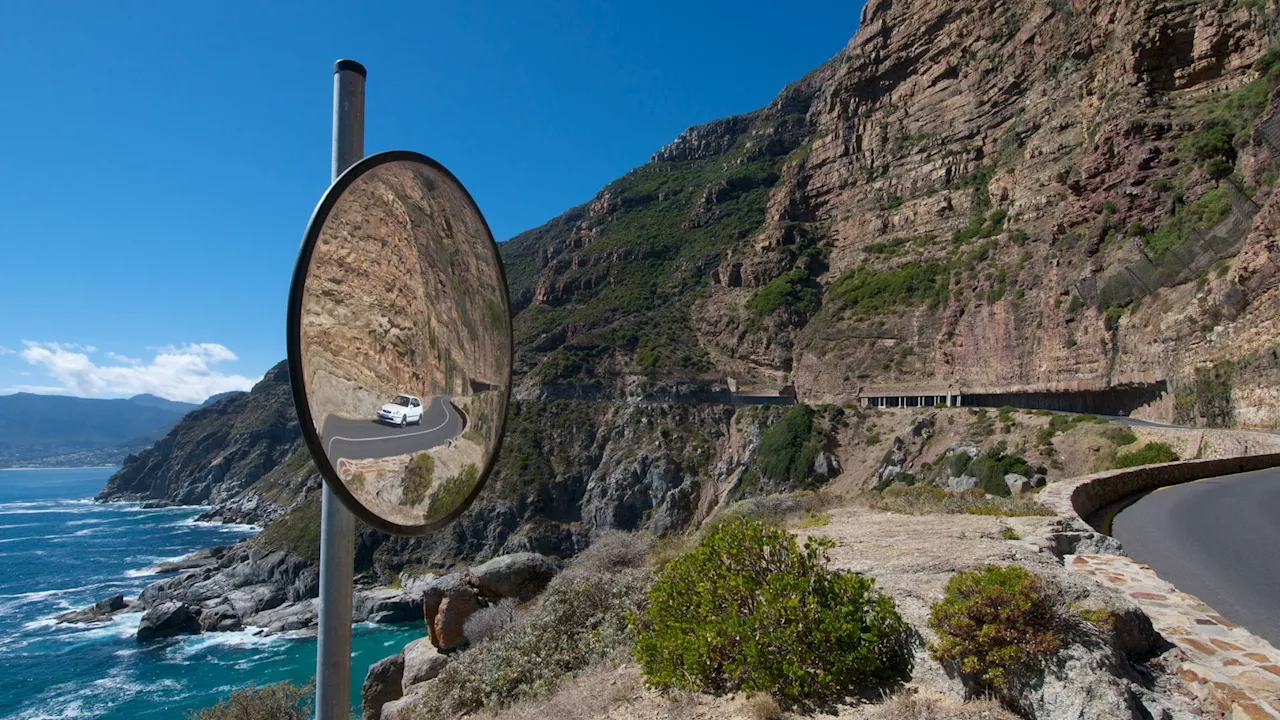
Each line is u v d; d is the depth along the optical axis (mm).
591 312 108562
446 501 3320
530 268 174000
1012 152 73375
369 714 15883
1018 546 7801
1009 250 64312
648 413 78125
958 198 78312
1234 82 48781
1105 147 52062
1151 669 5398
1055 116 67750
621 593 10320
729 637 5840
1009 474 39406
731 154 160875
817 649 5438
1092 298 48344
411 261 3176
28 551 94250
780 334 85250
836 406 66250
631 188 165000
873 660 5391
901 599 6031
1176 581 9352
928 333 68500
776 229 98125
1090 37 66188
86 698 41188
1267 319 32062
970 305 64000
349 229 2744
